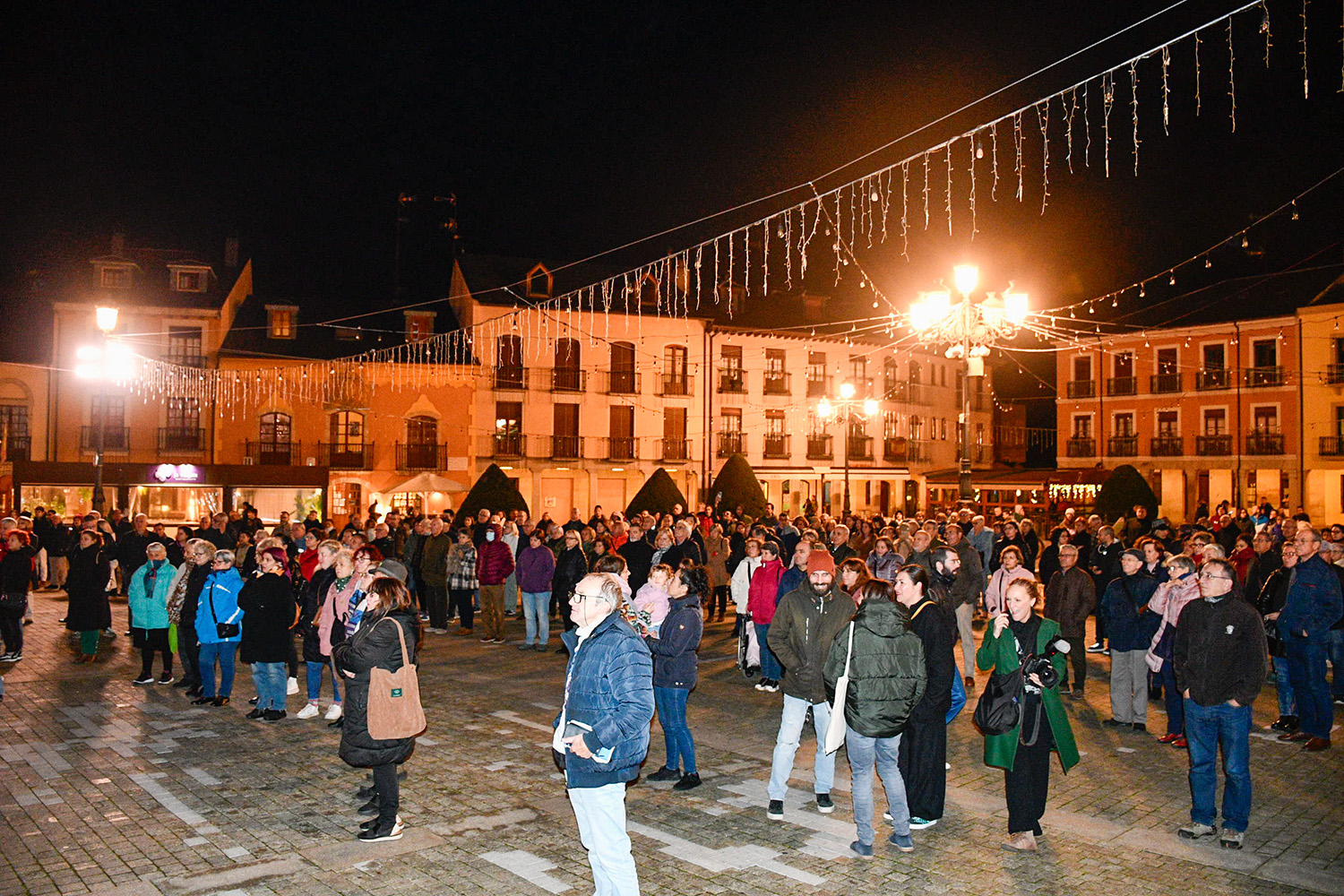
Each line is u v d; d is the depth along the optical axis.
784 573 10.99
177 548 17.41
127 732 8.91
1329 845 6.02
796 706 6.59
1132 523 20.56
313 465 33.62
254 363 34.19
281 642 9.33
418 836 6.12
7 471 32.03
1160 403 40.91
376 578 6.23
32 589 22.08
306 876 5.45
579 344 38.31
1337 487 35.50
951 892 5.27
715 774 7.66
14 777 7.42
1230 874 5.53
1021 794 5.88
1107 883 5.41
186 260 36.53
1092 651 14.05
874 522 21.06
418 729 6.10
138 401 33.28
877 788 7.34
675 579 7.56
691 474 39.62
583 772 4.65
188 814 6.52
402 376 35.53
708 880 5.43
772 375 41.53
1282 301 38.22
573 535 13.73
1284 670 9.10
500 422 36.91
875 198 13.10
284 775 7.49
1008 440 52.53
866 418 43.50
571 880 5.42
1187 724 6.21
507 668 12.55
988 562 15.52
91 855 5.77
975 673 12.14
